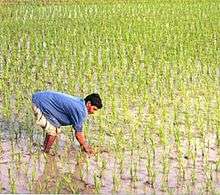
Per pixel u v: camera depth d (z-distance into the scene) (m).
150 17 57.00
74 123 20.95
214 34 46.78
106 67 35.28
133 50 40.25
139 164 20.67
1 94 29.56
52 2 67.50
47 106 21.12
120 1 69.81
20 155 21.47
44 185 18.80
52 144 21.91
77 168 20.36
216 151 22.17
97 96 21.00
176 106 27.69
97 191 18.25
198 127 24.72
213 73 34.12
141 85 30.66
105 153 21.72
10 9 60.84
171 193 17.98
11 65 35.66
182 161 21.00
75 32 47.22
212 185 18.98
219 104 28.09
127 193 18.25
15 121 25.31
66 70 34.59
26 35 45.94
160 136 22.84
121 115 26.25
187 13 60.06
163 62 36.44
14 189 18.08
